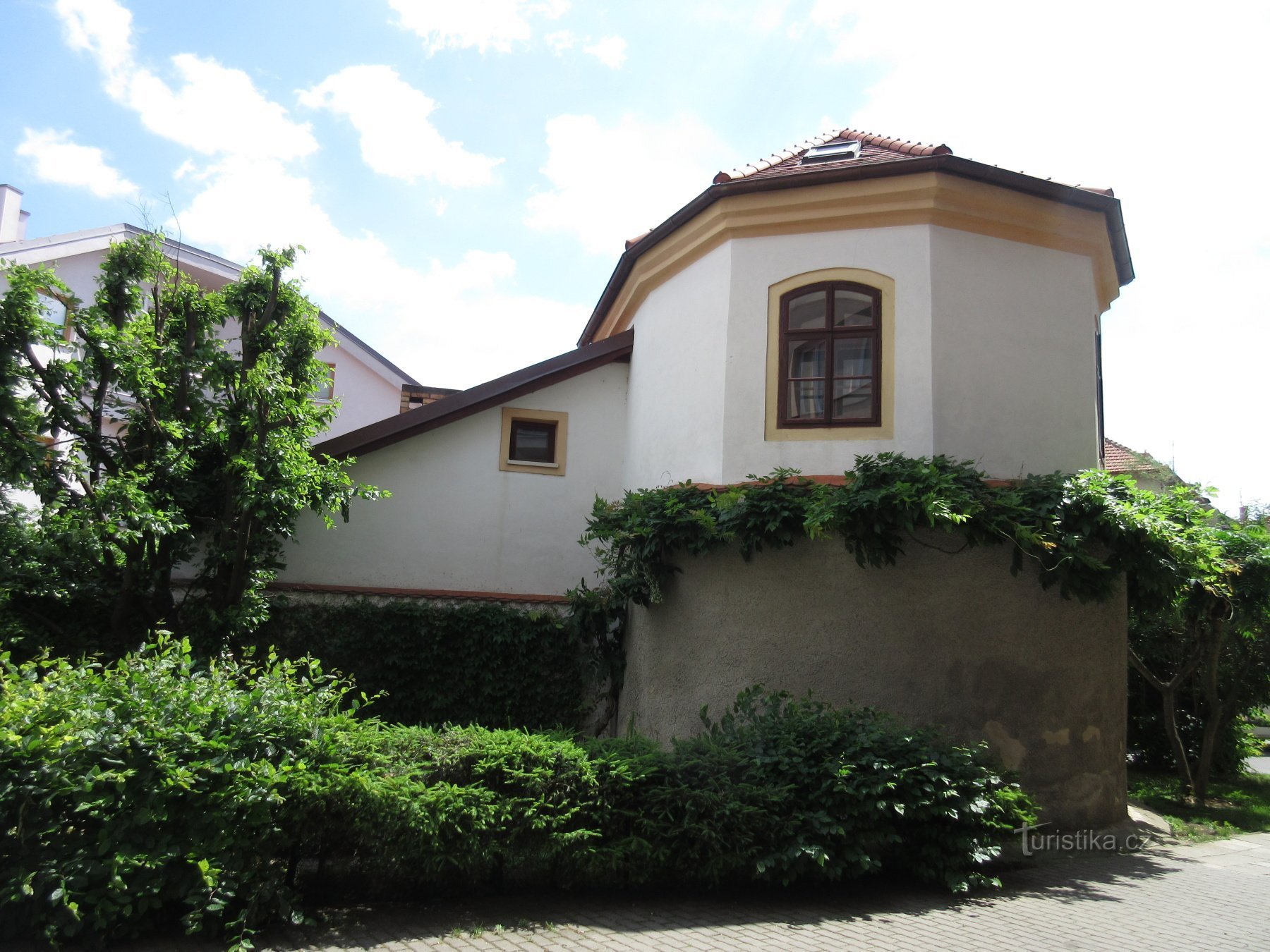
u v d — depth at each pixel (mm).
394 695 10242
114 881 4574
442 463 11484
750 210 9562
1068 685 8367
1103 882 6957
